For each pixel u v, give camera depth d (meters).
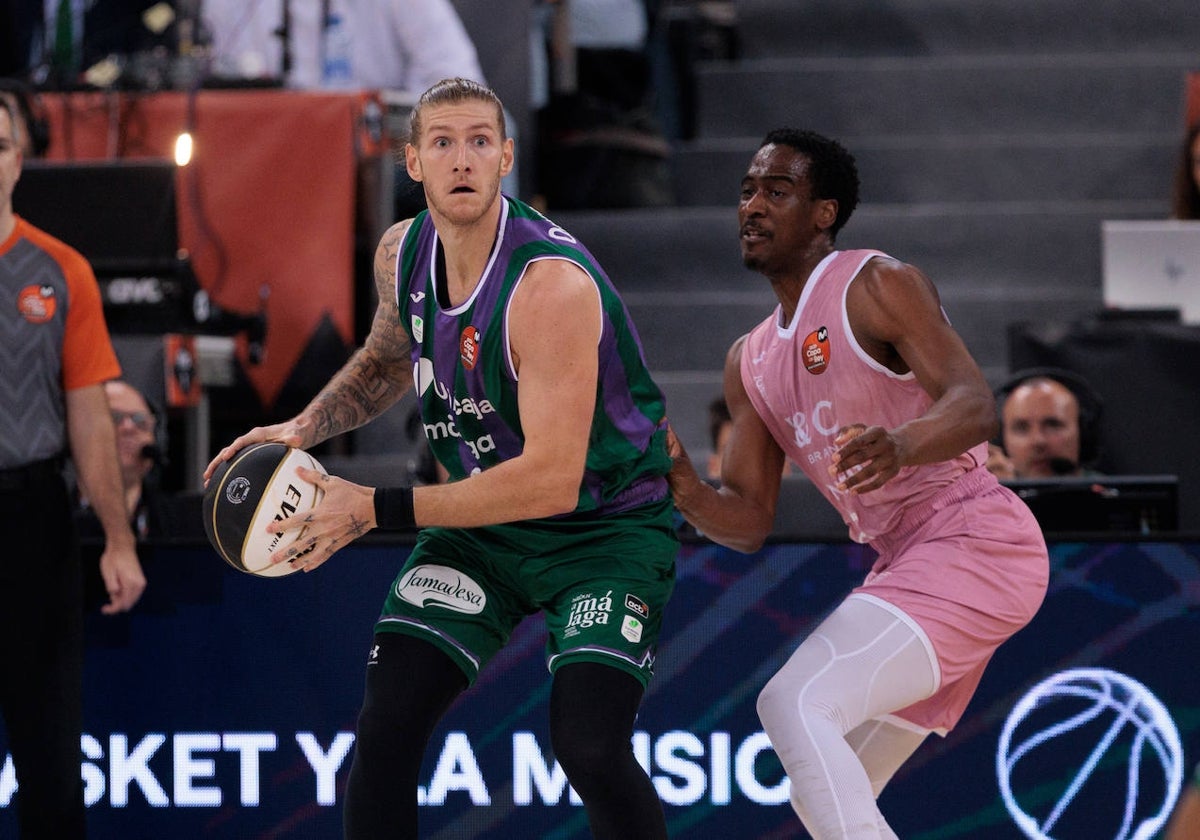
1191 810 6.58
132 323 17.42
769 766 12.55
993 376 21.77
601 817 9.62
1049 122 26.25
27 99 17.94
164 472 18.33
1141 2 27.38
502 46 24.64
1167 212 24.02
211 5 21.98
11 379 11.68
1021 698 12.43
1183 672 12.32
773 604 12.58
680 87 28.75
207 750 12.81
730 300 23.36
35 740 11.78
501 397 10.01
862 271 10.59
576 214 24.83
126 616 12.86
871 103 26.41
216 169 19.02
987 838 12.47
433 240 10.26
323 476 9.95
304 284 18.86
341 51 21.67
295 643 12.75
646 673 10.16
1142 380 18.06
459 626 10.24
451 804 12.71
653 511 10.57
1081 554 12.40
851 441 9.53
